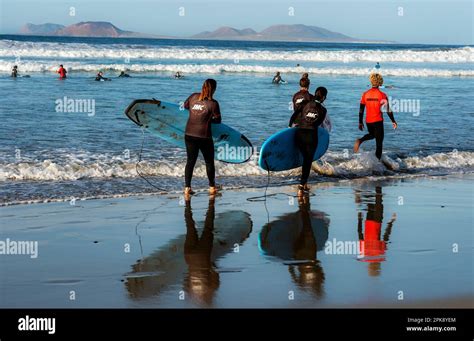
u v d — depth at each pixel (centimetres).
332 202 870
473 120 1770
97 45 5969
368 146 1315
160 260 586
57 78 2952
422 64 5294
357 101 2180
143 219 749
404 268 566
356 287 511
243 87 2662
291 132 973
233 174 1050
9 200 820
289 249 632
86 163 1039
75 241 646
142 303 471
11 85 2486
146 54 5050
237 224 737
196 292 496
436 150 1307
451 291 503
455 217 787
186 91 2386
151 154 1149
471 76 3944
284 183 1007
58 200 832
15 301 472
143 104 999
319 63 5044
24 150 1136
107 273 542
